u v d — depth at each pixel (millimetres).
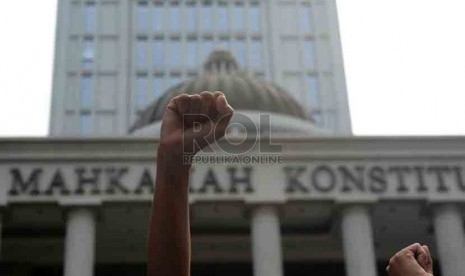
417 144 36250
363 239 35062
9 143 35250
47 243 40531
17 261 42125
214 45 78062
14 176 34906
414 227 39969
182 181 2258
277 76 76750
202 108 2271
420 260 2658
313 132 40844
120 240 40156
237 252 42531
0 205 34438
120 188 34969
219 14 79188
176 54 77562
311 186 35438
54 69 74938
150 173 35281
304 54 77688
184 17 78938
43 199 34656
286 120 40656
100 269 42875
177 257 2238
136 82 76188
